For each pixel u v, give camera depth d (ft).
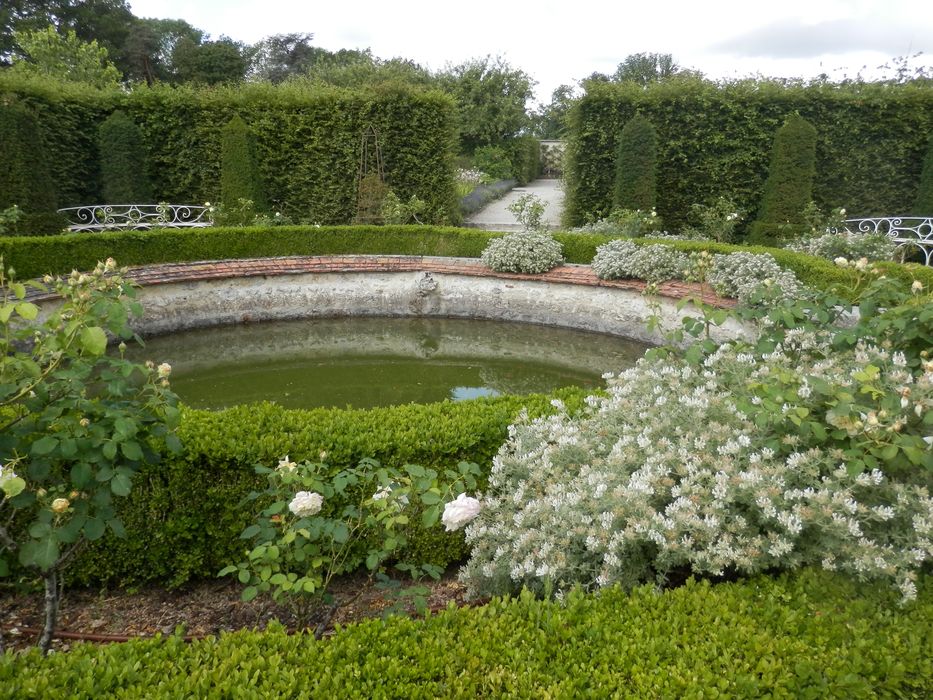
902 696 5.43
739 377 9.68
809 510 6.64
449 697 5.27
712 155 37.93
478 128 82.84
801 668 5.41
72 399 7.09
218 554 9.73
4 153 28.66
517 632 6.00
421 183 42.34
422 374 23.57
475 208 52.85
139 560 9.52
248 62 116.88
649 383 10.21
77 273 8.24
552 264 31.17
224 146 37.37
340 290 32.30
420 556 10.11
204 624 8.98
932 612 6.26
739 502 7.50
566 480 8.64
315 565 7.82
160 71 110.32
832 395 8.02
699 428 8.38
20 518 8.87
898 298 10.55
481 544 8.64
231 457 9.38
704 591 6.56
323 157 40.96
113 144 38.37
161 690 5.15
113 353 25.66
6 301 7.52
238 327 30.37
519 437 9.76
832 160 36.73
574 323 30.50
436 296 32.63
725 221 35.27
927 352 9.03
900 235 33.88
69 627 8.79
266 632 6.11
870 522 7.13
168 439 7.46
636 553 7.39
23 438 7.83
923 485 7.35
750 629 5.96
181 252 29.89
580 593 6.66
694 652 5.66
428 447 9.97
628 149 35.68
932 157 33.42
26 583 9.18
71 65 72.49
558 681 5.41
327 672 5.44
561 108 113.70
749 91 36.60
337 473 9.09
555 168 98.37
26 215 28.86
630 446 8.31
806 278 22.86
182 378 22.70
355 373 23.59
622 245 29.50
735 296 24.63
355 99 40.24
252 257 31.68
